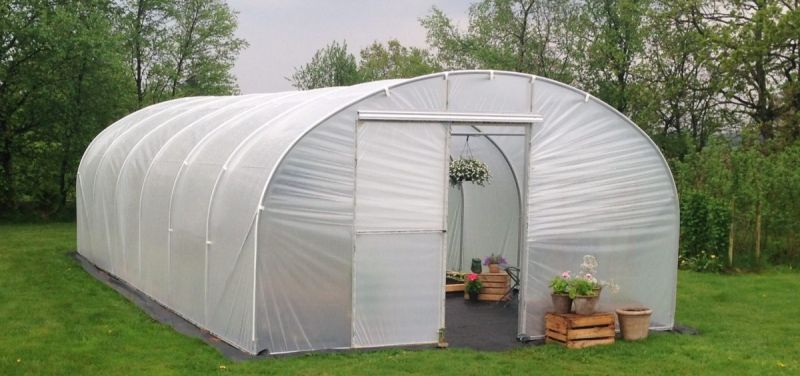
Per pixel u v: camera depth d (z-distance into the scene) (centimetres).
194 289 970
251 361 791
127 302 1124
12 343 875
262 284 814
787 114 2434
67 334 920
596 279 979
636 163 996
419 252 886
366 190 859
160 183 1118
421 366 789
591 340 912
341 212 846
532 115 933
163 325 966
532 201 942
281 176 819
